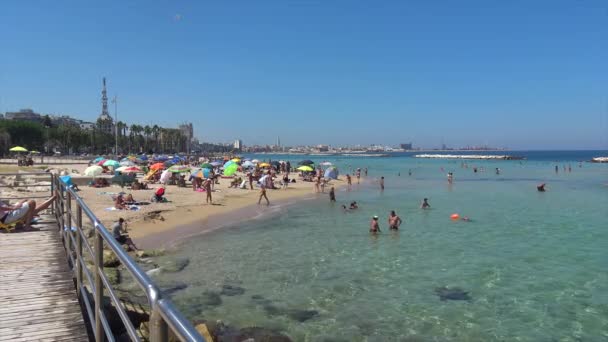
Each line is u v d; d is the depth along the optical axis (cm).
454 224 2461
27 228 1042
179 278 1364
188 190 3872
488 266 1538
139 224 2209
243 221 2512
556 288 1299
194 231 2162
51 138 11919
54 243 900
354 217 2719
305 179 5753
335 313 1098
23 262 763
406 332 995
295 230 2245
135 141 15812
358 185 5419
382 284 1332
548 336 982
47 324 515
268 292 1247
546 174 7738
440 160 15850
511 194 4278
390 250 1788
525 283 1346
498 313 1109
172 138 18550
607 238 2047
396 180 6334
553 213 2912
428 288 1298
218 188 4238
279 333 973
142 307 935
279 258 1639
